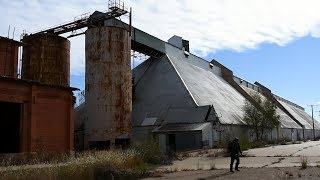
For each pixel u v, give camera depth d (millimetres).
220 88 74875
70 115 30500
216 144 50000
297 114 117125
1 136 30641
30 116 27234
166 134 50281
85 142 44344
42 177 16609
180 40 73688
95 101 44062
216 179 17609
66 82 44656
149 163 26938
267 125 63281
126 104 44594
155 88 60500
